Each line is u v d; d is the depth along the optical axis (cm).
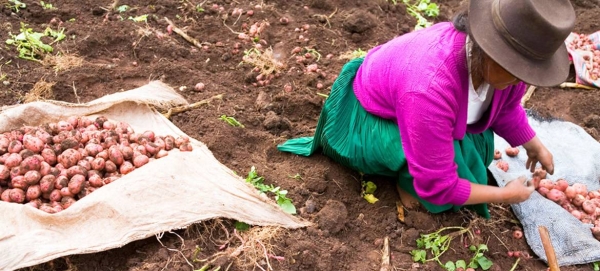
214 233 298
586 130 426
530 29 218
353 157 329
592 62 498
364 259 308
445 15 577
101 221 278
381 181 354
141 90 374
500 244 327
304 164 360
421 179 276
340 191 346
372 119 310
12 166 297
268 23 486
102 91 400
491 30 227
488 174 368
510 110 313
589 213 350
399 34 522
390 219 329
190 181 303
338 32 499
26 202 294
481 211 331
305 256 294
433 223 327
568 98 471
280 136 387
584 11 585
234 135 370
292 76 439
